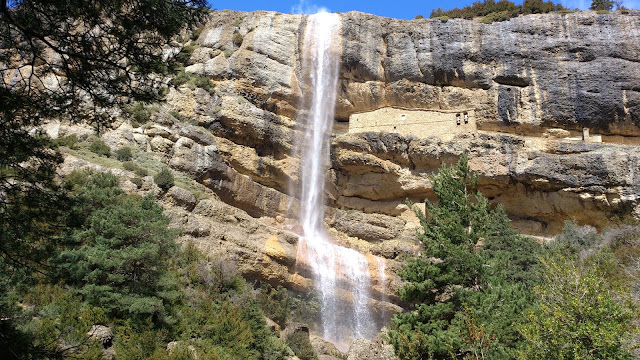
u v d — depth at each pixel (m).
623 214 36.06
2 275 14.25
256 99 40.97
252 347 23.64
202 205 30.62
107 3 12.27
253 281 29.97
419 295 23.39
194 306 24.03
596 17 41.59
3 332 12.40
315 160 41.41
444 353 20.78
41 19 12.17
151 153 33.44
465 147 38.50
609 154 36.56
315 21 43.69
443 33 42.12
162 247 23.00
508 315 20.73
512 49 41.19
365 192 40.91
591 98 39.72
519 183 38.09
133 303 20.59
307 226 39.72
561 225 38.47
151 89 13.29
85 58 12.16
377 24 43.53
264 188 37.66
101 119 13.15
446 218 24.06
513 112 40.41
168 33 12.82
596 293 16.67
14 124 12.18
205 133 36.06
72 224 13.86
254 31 42.66
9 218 12.72
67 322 19.06
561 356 15.84
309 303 31.27
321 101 42.53
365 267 33.72
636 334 16.30
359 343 25.36
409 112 41.12
